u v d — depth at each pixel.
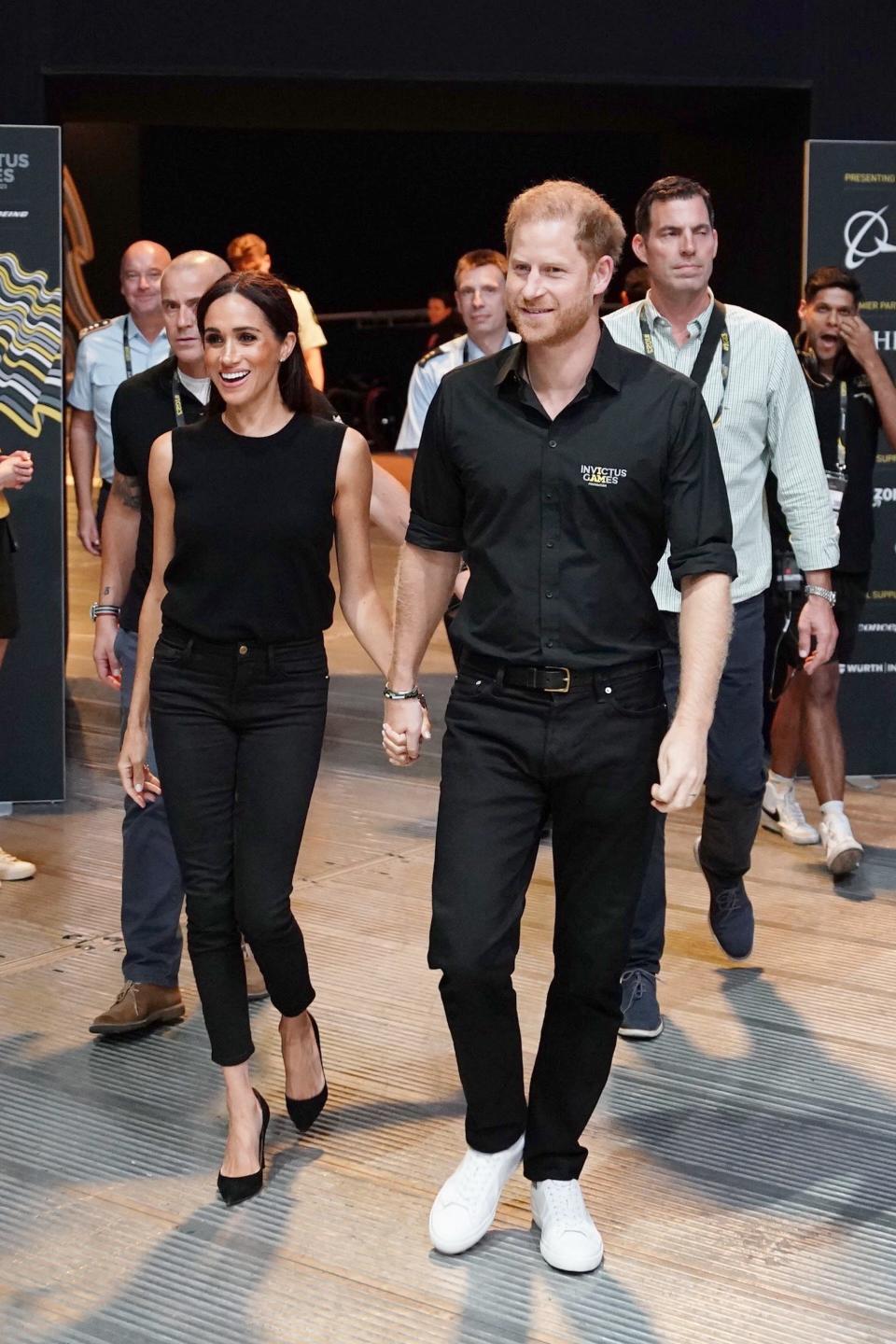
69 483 15.27
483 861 2.88
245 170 20.55
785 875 5.39
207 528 3.12
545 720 2.84
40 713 6.05
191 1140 3.52
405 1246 3.09
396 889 5.18
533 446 2.77
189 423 3.85
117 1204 3.24
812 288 5.56
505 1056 2.99
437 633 9.67
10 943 4.71
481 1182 3.05
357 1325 2.83
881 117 6.52
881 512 6.35
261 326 3.08
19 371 5.80
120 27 6.18
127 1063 3.89
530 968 4.49
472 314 5.68
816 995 4.37
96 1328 2.83
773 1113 3.68
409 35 6.27
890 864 5.50
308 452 3.16
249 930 3.17
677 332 4.02
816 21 6.42
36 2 6.12
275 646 3.16
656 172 19.62
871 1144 3.53
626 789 2.85
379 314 20.73
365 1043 4.00
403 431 5.91
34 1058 3.92
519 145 20.34
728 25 6.38
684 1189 3.32
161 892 4.04
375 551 12.78
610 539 2.80
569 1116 3.00
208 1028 3.23
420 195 20.86
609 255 2.72
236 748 3.22
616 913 2.90
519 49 6.30
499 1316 2.86
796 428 4.13
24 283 5.75
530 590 2.81
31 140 5.66
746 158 7.01
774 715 6.30
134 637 4.04
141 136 19.89
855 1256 3.07
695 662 2.76
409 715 3.07
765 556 4.11
